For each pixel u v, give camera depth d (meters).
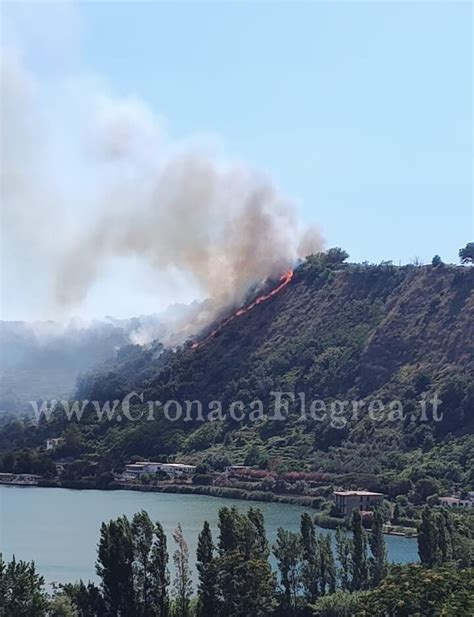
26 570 151.75
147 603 162.75
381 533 181.75
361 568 177.88
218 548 170.38
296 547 173.12
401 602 134.00
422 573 142.12
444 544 184.00
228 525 169.00
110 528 163.88
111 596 161.50
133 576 163.25
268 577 159.88
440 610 128.12
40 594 150.88
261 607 158.62
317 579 173.75
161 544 165.62
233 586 157.25
